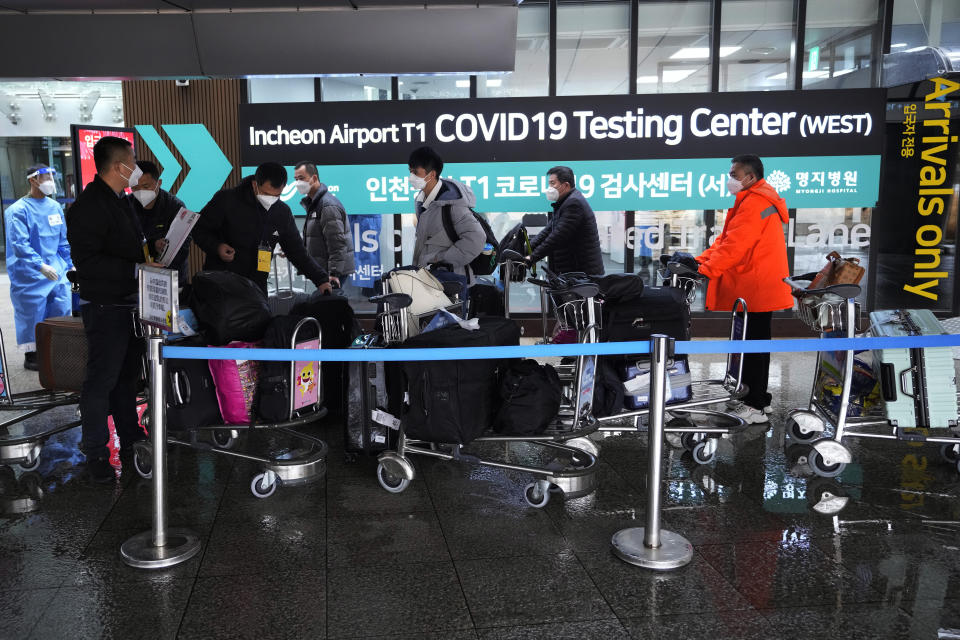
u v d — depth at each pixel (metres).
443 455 3.78
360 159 7.67
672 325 4.28
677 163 7.64
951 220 9.65
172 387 3.79
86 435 3.96
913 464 4.25
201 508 3.67
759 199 4.96
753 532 3.38
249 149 7.65
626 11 7.77
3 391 4.57
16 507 3.70
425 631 2.61
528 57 7.83
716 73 7.79
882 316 4.31
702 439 4.27
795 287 4.25
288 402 3.86
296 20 5.45
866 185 7.65
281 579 2.97
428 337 3.68
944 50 7.34
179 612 2.74
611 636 2.58
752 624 2.64
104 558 3.16
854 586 2.89
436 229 4.93
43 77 5.50
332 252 6.19
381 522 3.51
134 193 5.31
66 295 6.88
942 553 3.16
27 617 2.71
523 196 7.70
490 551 3.21
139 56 5.50
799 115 7.54
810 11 7.73
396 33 5.49
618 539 3.23
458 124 7.61
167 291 2.98
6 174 13.16
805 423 4.24
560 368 5.41
